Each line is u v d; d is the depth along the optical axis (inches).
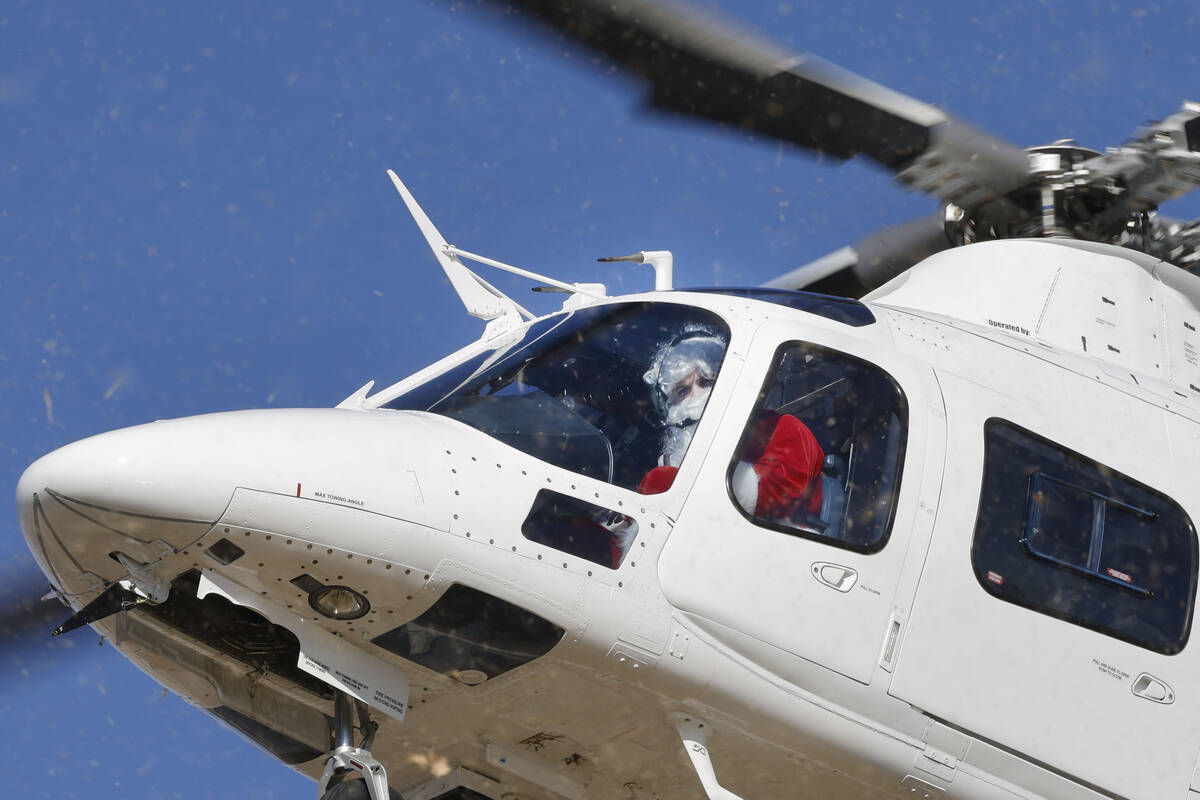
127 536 816.9
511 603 858.8
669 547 884.0
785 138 1066.7
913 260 1241.4
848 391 958.4
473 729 935.7
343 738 876.0
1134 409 1072.8
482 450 884.6
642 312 979.9
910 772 935.0
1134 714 992.2
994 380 1021.2
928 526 940.6
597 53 904.9
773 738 916.6
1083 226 1190.9
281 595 844.0
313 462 837.2
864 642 911.7
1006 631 953.5
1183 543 1041.5
